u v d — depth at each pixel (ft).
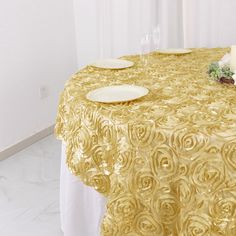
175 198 4.24
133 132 4.33
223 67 5.90
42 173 9.59
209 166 3.96
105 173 4.82
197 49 9.01
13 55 10.53
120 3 11.64
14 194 8.66
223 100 5.05
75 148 5.14
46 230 7.30
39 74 11.51
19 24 10.58
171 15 11.05
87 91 5.77
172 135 4.09
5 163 10.21
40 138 11.71
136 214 4.43
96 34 12.43
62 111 6.05
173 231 4.34
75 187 5.71
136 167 4.35
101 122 4.73
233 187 3.90
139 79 6.36
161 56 8.26
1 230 7.38
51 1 11.59
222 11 10.35
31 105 11.35
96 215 5.74
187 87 5.75
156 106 4.91
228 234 3.92
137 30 11.61
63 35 12.28
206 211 4.00
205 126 4.15
